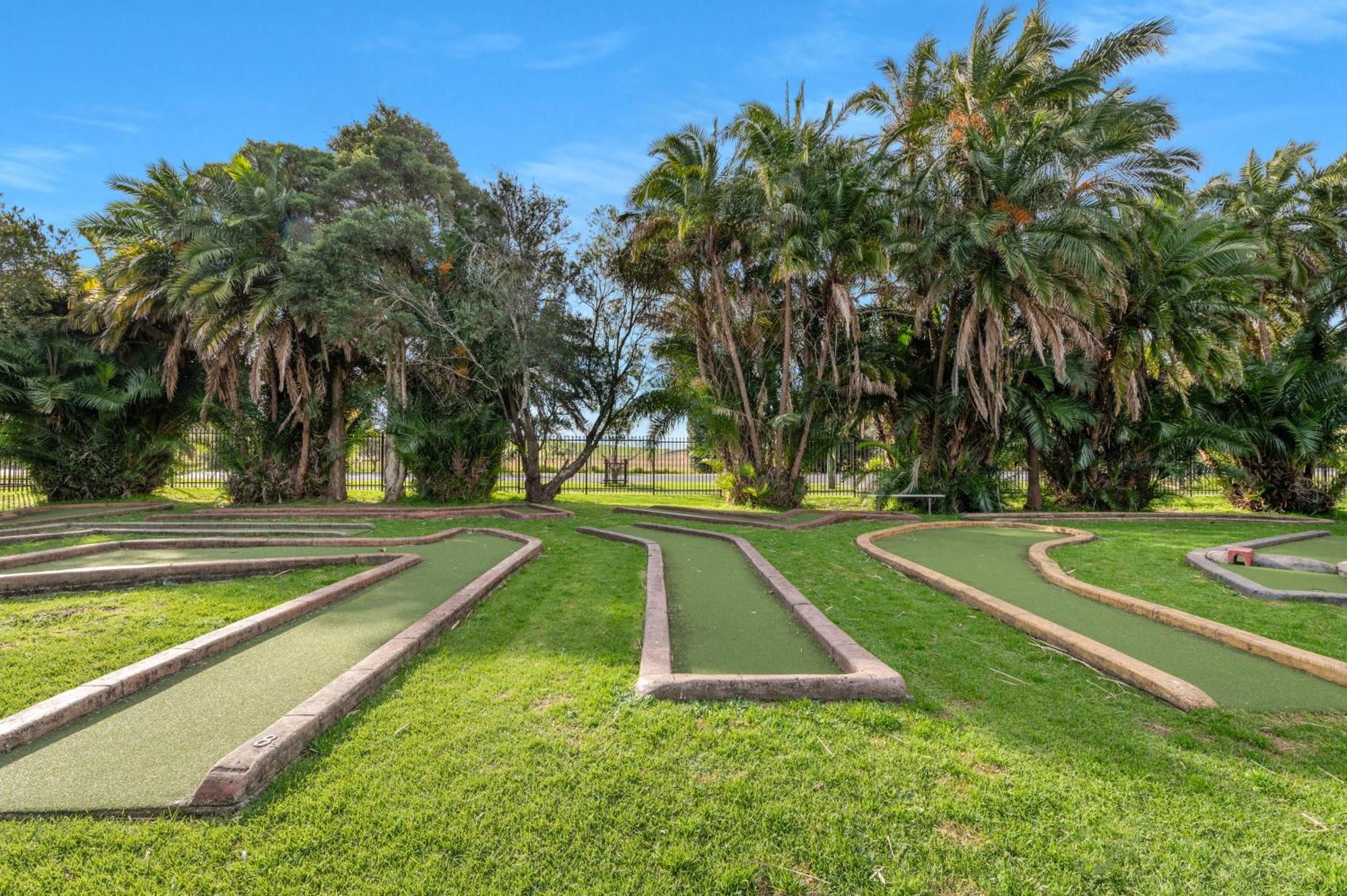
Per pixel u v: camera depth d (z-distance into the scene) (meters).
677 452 17.19
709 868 2.05
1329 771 2.68
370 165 15.81
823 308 13.62
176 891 1.92
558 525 10.66
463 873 2.01
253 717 2.99
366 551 7.20
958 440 13.80
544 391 14.30
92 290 14.10
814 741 2.84
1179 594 5.82
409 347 13.70
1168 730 3.05
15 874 1.96
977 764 2.69
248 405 13.53
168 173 13.08
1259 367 14.20
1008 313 12.73
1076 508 14.20
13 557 6.03
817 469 14.32
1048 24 13.92
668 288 14.45
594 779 2.51
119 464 13.72
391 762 2.63
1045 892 1.97
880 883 2.01
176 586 5.57
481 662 3.83
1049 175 11.75
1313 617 5.07
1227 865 2.09
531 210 14.14
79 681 3.44
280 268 12.88
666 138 12.37
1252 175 19.64
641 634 4.42
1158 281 12.78
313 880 1.98
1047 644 4.33
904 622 4.84
